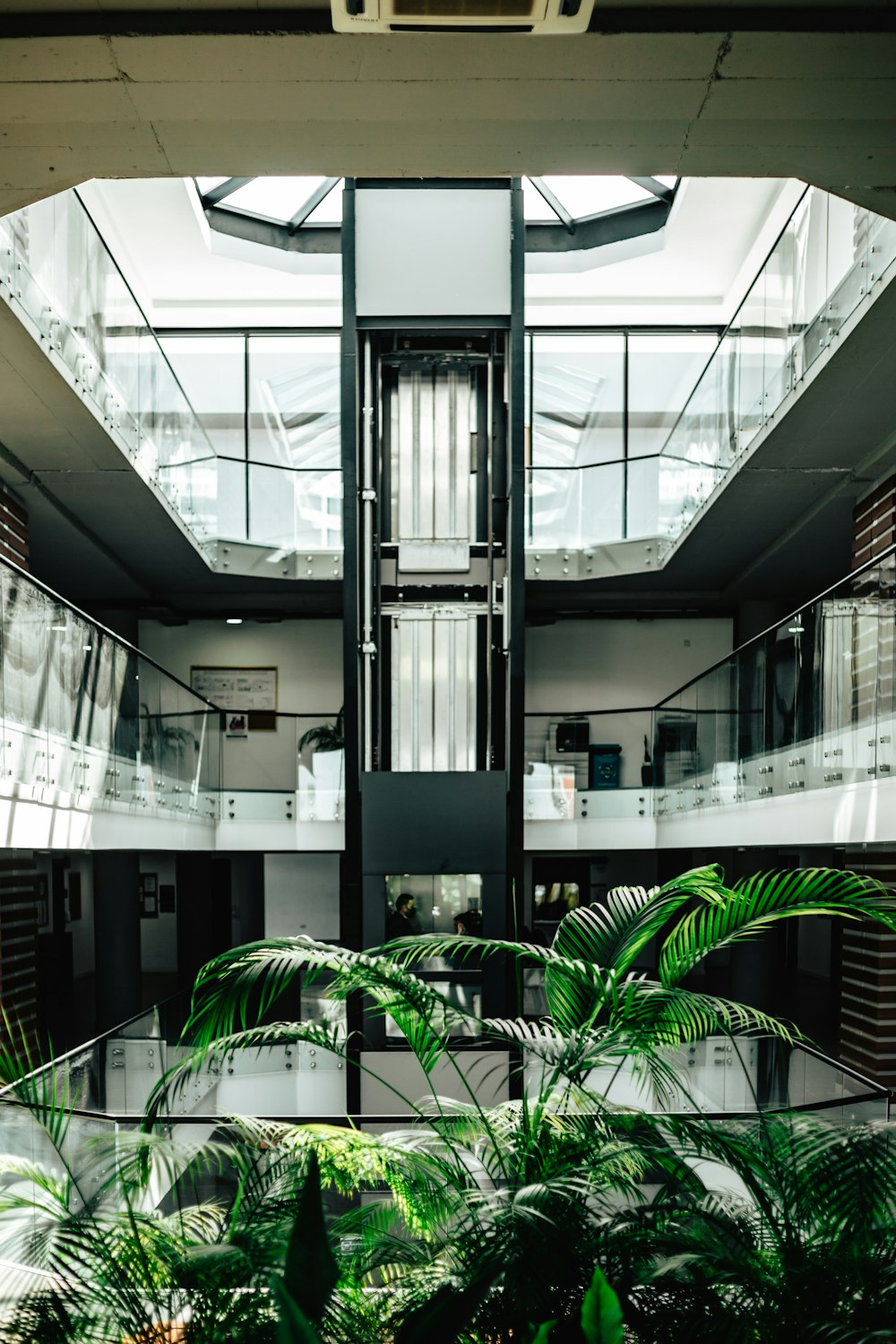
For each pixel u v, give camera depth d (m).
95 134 3.78
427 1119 4.30
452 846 11.28
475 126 3.77
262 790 12.27
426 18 3.03
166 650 15.60
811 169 4.10
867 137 3.86
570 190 12.73
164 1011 8.41
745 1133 3.85
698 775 10.24
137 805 8.97
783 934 20.64
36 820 6.46
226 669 15.55
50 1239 3.83
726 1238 3.65
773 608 14.37
